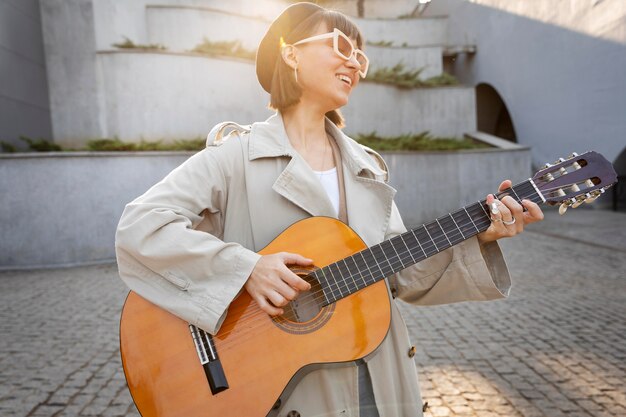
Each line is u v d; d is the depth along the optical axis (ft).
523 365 11.15
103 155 26.27
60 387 10.50
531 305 16.21
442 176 40.27
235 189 3.92
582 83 40.73
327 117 4.50
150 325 3.72
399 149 39.50
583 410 8.87
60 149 31.12
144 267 3.71
